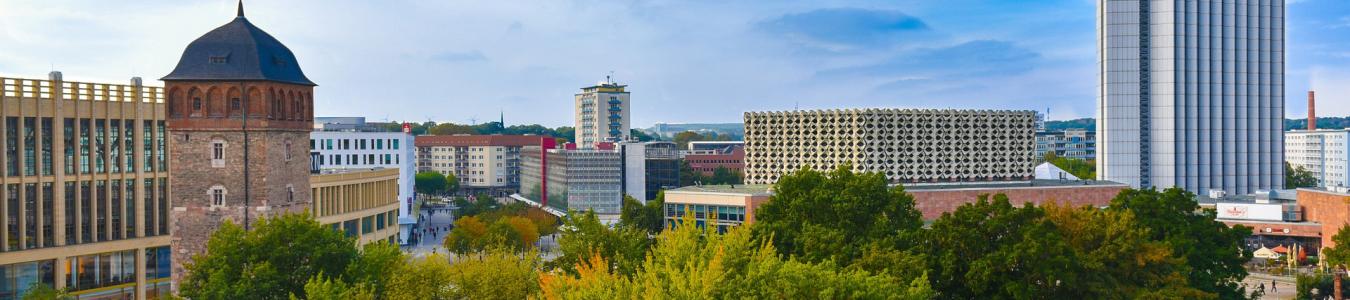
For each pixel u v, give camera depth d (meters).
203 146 96.06
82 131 115.06
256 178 96.25
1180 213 99.06
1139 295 81.00
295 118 101.25
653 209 192.00
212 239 83.88
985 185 157.62
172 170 96.50
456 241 170.50
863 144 155.25
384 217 184.12
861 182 97.19
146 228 122.06
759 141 167.50
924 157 158.62
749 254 74.31
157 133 122.62
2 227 107.62
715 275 59.81
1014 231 84.06
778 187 104.19
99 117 116.31
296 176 101.56
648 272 65.31
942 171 159.25
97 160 116.44
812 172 101.44
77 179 114.12
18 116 108.75
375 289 82.44
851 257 83.88
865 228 94.44
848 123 156.88
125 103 118.88
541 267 101.69
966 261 82.69
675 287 60.81
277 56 98.88
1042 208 88.00
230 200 95.94
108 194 117.38
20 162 108.94
